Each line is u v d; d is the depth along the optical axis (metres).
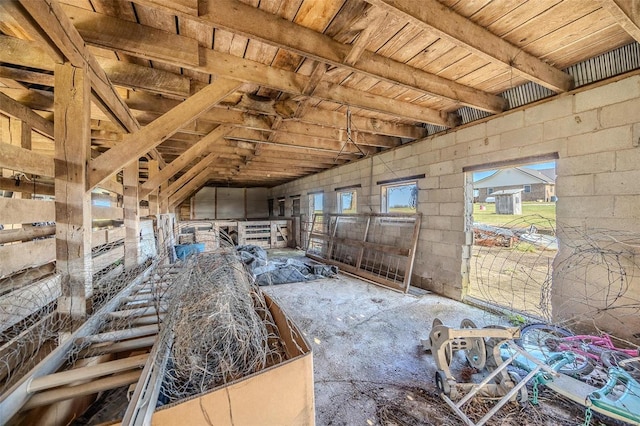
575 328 2.48
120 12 1.67
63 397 0.97
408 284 4.04
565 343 2.10
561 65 2.48
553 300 2.68
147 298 2.00
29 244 1.45
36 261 1.50
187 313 1.12
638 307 2.15
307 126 4.00
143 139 1.98
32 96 2.26
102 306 1.72
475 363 2.01
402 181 4.59
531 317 2.92
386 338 2.59
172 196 6.35
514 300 3.51
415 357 2.26
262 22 1.70
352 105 2.94
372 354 2.30
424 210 4.17
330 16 1.76
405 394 1.82
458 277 3.64
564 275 2.59
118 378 1.05
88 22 1.63
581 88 2.45
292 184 9.34
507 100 3.09
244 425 0.96
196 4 1.47
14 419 0.92
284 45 1.79
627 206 2.21
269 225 8.79
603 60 2.31
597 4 1.71
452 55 2.30
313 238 7.50
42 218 1.53
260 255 5.84
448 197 3.79
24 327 1.33
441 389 1.75
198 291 1.31
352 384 1.91
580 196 2.48
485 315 3.13
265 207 11.70
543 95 2.74
